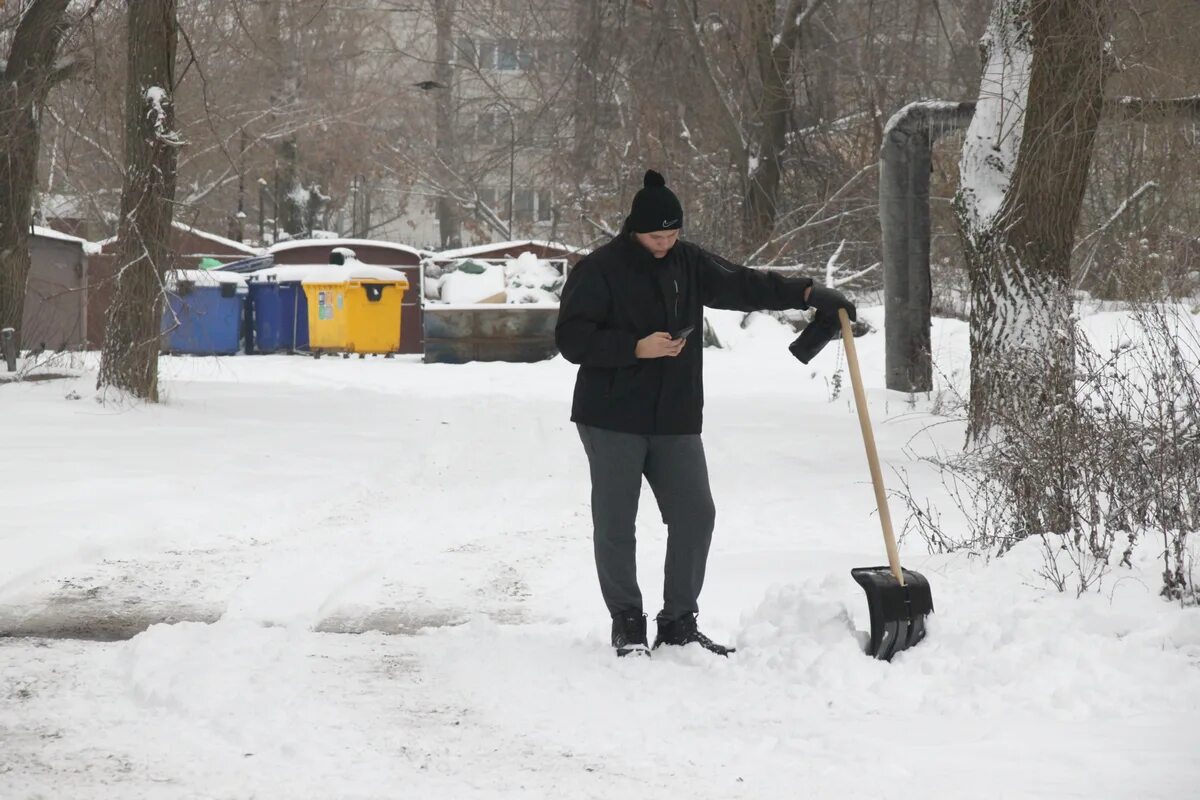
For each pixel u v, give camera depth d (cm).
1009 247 2514
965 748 885
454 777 873
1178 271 3069
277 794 838
